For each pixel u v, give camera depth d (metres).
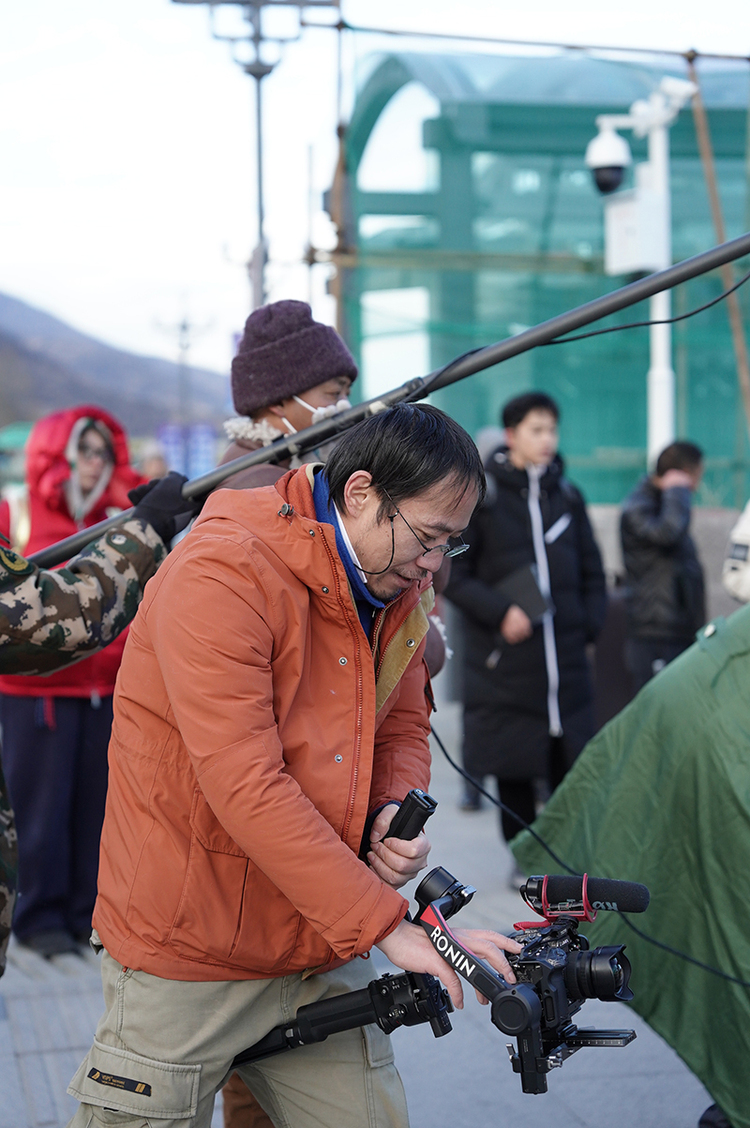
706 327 7.92
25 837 3.98
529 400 4.49
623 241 6.95
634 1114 2.86
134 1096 1.74
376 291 6.54
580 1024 3.40
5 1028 3.27
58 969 3.84
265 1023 1.83
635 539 5.49
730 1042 2.43
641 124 6.95
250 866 1.73
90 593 2.11
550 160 6.91
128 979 1.76
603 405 7.90
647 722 2.72
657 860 2.62
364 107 6.29
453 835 5.38
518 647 4.38
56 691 3.98
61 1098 2.85
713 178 7.23
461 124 6.64
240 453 2.58
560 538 4.50
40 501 4.12
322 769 1.73
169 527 2.26
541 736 4.39
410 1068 3.10
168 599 1.68
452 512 1.69
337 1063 1.88
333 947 1.64
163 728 1.74
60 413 4.11
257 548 1.70
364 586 1.74
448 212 6.70
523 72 6.71
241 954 1.74
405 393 2.28
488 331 6.98
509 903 4.35
